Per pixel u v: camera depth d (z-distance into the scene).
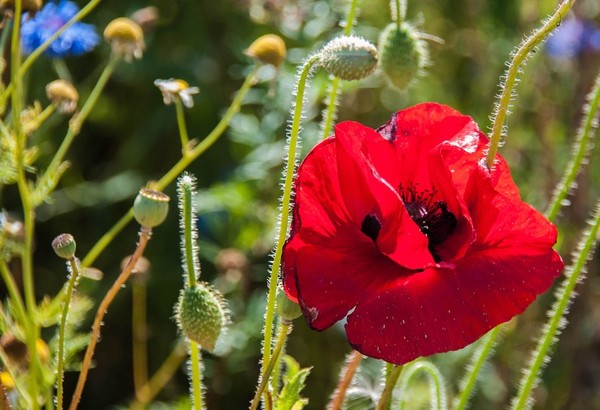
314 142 1.29
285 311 0.74
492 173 0.74
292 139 0.75
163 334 1.36
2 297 1.33
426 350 0.72
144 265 1.06
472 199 0.74
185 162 0.97
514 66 0.74
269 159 1.30
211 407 1.31
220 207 1.32
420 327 0.72
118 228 0.97
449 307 0.72
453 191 0.73
